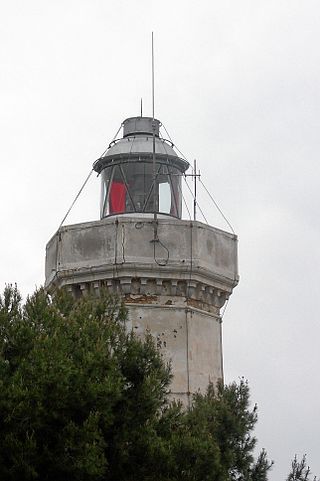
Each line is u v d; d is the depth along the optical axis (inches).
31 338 765.3
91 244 1031.6
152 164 1133.7
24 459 706.8
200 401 925.2
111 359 780.6
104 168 1157.1
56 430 732.0
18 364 746.8
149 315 1011.9
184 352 1010.7
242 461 917.8
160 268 1013.8
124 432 767.1
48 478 726.5
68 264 1037.8
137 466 768.9
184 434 800.3
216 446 820.6
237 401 943.7
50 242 1082.1
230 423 909.8
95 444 720.3
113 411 776.3
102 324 832.9
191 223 1035.9
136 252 1016.9
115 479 762.2
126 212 1116.5
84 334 791.1
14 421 714.8
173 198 1138.0
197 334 1030.4
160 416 828.0
